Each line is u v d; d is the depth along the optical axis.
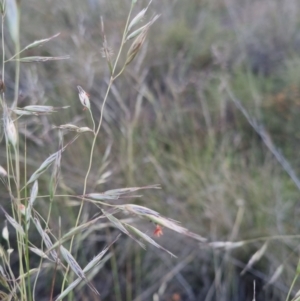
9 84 2.43
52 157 0.76
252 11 3.71
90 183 1.95
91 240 1.83
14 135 0.72
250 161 2.32
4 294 0.78
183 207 1.94
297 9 3.63
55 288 1.79
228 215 1.89
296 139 2.52
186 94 2.80
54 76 2.64
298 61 3.00
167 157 2.21
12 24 0.69
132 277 1.88
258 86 2.85
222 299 1.77
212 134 2.28
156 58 3.05
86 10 3.34
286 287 1.71
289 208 1.97
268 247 1.81
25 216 0.74
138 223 1.87
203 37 3.43
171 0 3.56
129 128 2.02
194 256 1.88
